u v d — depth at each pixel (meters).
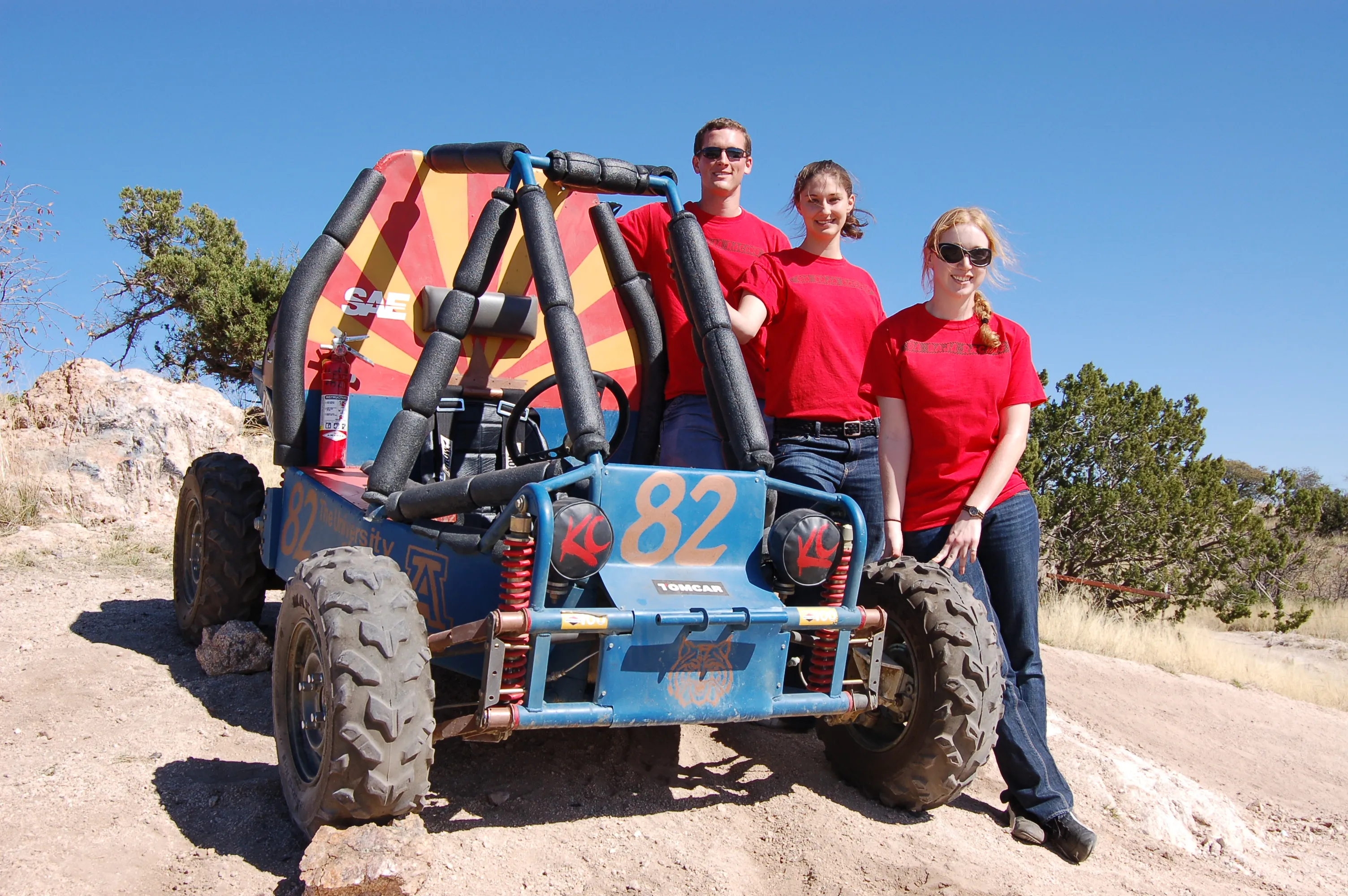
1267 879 4.24
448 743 4.18
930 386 4.14
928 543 4.27
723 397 3.79
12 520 7.89
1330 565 20.67
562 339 3.53
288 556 4.98
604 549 3.09
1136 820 4.61
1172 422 14.64
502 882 3.10
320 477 4.65
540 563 2.97
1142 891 3.71
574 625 3.00
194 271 19.25
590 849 3.38
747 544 3.53
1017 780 4.06
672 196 4.30
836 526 3.49
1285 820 5.27
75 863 3.03
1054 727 5.53
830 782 4.19
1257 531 14.51
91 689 4.61
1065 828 3.89
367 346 4.95
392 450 3.98
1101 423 14.52
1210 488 14.34
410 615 3.12
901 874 3.42
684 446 4.86
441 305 4.56
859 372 4.60
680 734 4.52
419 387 4.03
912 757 3.78
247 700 4.60
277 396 4.80
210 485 5.41
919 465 4.26
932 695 3.72
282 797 3.57
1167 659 9.82
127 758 3.82
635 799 3.84
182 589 5.72
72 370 9.08
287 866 3.12
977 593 4.21
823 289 4.62
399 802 2.99
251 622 5.44
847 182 4.69
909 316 4.27
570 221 5.16
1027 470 14.19
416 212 5.00
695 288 3.97
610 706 3.12
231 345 18.84
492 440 4.90
